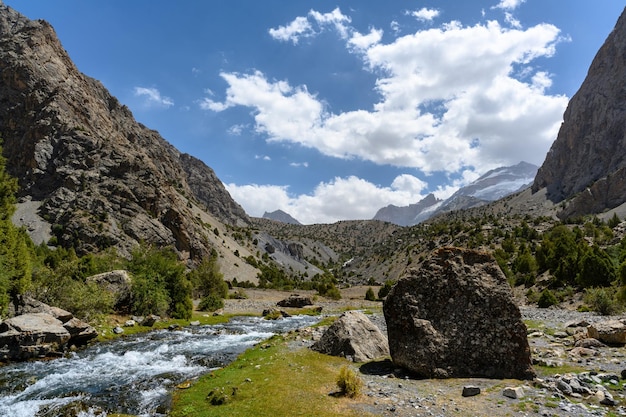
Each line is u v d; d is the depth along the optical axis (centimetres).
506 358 1639
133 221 14462
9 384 1841
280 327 4109
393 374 1728
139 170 17175
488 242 17100
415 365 1705
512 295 1736
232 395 1494
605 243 10369
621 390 1348
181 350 2675
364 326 2300
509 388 1373
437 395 1414
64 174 15538
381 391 1482
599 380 1443
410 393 1453
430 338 1723
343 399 1396
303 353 2198
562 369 1655
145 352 2591
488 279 1792
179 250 15850
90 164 16262
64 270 3600
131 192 15625
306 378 1681
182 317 4550
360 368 1889
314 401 1380
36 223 13238
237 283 15450
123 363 2284
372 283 19712
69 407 1537
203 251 16950
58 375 2003
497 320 1703
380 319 4078
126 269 5150
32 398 1655
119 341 2998
